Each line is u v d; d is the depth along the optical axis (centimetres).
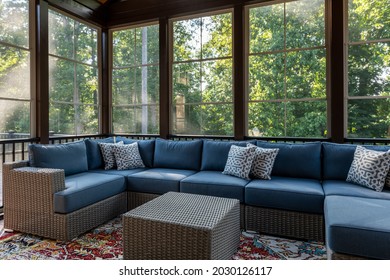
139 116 464
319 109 356
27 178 260
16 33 339
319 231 247
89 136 451
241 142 343
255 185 272
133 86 468
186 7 414
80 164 333
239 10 383
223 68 404
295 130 369
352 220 175
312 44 359
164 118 434
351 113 343
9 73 332
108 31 482
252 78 389
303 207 250
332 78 341
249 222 273
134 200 323
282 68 373
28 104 356
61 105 406
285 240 254
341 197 227
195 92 423
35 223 258
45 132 367
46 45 367
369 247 163
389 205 205
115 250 232
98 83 477
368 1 333
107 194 292
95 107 471
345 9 340
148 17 440
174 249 180
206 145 358
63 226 246
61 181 257
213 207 214
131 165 368
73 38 426
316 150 307
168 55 435
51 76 389
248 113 393
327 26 351
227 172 317
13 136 337
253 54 388
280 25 374
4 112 326
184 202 225
